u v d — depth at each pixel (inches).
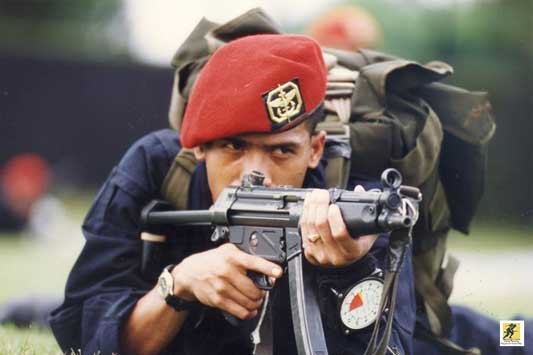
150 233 309.0
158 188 313.9
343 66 355.9
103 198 315.6
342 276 254.7
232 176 283.1
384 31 1471.5
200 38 345.1
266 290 268.1
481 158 351.6
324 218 242.1
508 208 1310.3
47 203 1391.5
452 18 1491.1
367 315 257.3
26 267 887.7
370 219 236.8
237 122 278.4
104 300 305.1
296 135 282.4
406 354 281.3
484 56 1492.4
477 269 781.9
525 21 1492.4
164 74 1649.9
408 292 288.8
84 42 1734.7
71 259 987.3
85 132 1702.8
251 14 344.5
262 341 278.8
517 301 568.7
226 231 271.6
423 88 350.3
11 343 343.6
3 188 1363.2
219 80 283.6
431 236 346.3
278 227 260.8
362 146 318.7
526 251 958.4
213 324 302.2
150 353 300.0
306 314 255.8
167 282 284.4
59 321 313.3
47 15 1763.0
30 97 1692.9
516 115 1427.2
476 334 375.6
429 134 327.3
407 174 324.2
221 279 268.7
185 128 292.5
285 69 281.4
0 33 1712.6
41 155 1695.4
